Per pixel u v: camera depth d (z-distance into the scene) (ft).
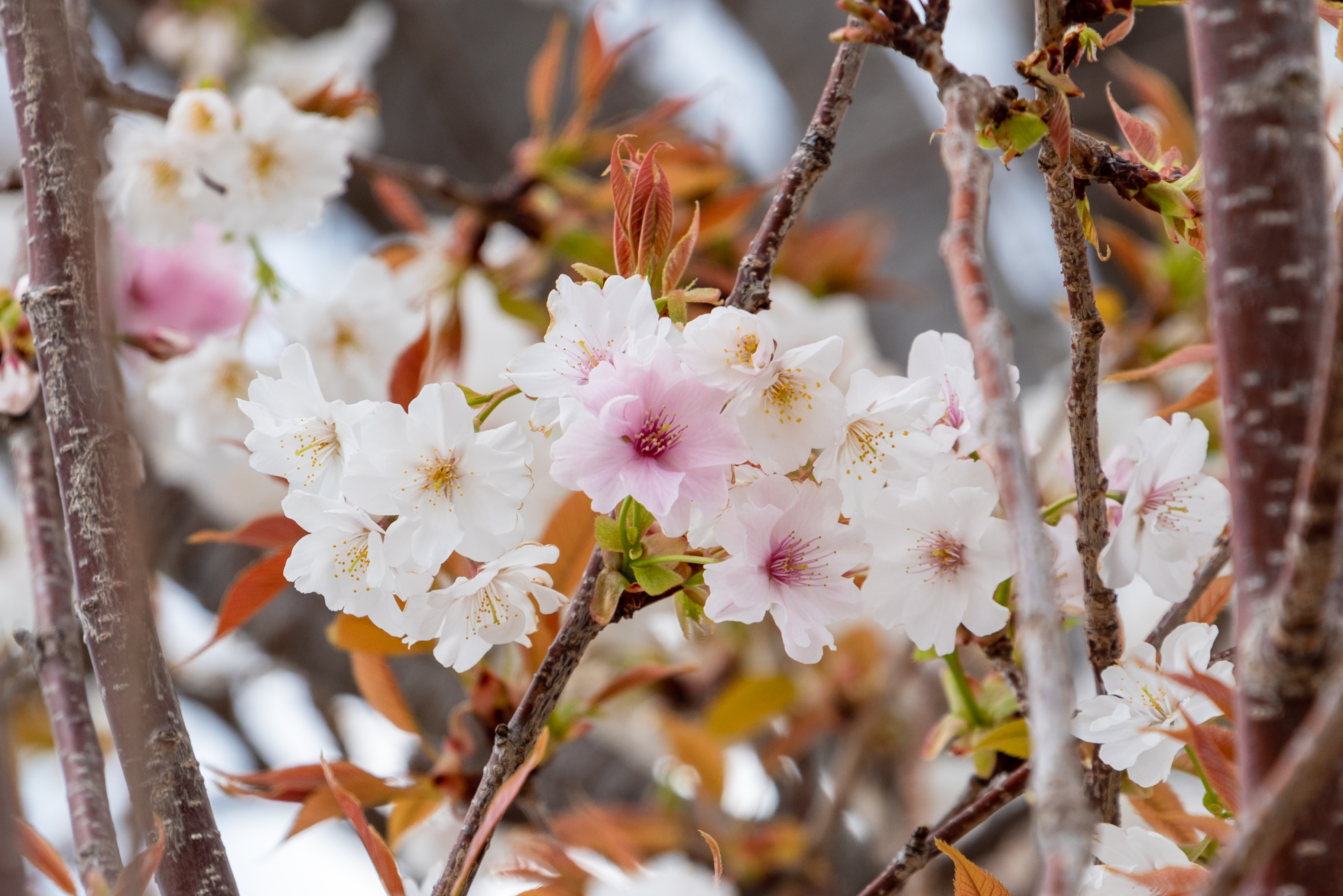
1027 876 4.57
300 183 3.96
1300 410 2.98
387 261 4.70
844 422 3.23
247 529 3.59
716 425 3.20
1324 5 3.30
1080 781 2.85
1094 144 3.29
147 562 3.34
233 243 4.07
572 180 4.68
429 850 4.63
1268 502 2.98
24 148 3.40
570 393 3.21
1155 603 4.20
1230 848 2.87
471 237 4.71
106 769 3.43
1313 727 2.86
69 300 3.36
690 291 3.24
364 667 3.67
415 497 3.23
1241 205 3.00
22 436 3.62
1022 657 3.51
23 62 3.41
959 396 3.37
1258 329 2.99
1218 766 3.18
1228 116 3.01
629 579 3.24
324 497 3.27
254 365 4.03
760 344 3.20
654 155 3.26
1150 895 3.24
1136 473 3.32
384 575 3.24
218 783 3.59
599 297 3.22
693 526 3.26
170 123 3.91
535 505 3.57
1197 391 3.50
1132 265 4.59
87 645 3.30
